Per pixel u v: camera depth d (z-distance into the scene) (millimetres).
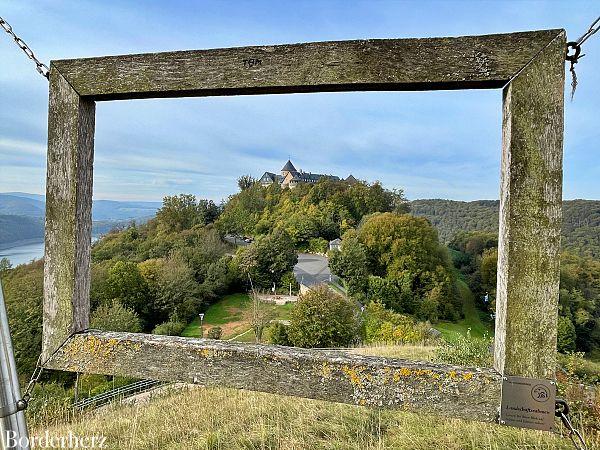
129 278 28562
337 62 1534
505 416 1379
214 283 36969
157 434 4441
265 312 29938
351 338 24016
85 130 1754
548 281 1358
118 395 7953
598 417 4098
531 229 1375
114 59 1691
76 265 1708
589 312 20344
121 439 4379
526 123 1390
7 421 1457
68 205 1703
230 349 1576
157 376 1632
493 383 1397
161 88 1661
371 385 1464
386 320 25938
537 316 1365
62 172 1711
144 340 1655
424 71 1473
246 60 1604
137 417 5238
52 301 1719
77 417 5922
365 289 34062
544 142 1376
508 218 1402
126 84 1682
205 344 1617
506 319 1392
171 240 41281
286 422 4555
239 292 39875
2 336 1453
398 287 33781
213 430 4477
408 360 1538
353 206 57562
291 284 39844
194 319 32844
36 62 1732
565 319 18500
